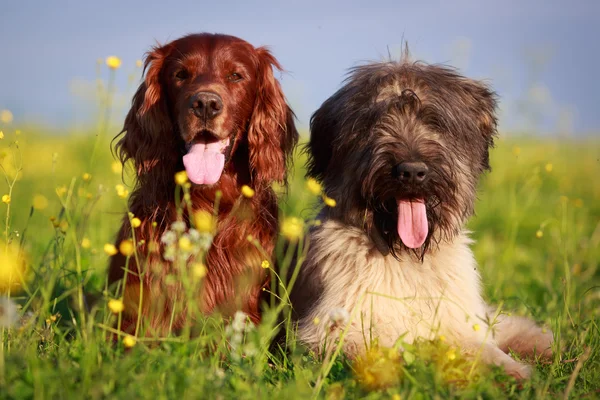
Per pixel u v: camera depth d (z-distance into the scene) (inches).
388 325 198.5
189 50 219.9
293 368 176.1
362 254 210.2
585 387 176.1
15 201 462.0
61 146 655.8
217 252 210.1
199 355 173.6
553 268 347.6
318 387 153.9
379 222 212.4
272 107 228.1
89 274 265.3
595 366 189.3
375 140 212.4
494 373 166.6
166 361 150.3
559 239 354.3
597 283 331.6
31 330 176.6
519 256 385.4
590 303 278.4
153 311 201.9
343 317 163.0
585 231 446.6
